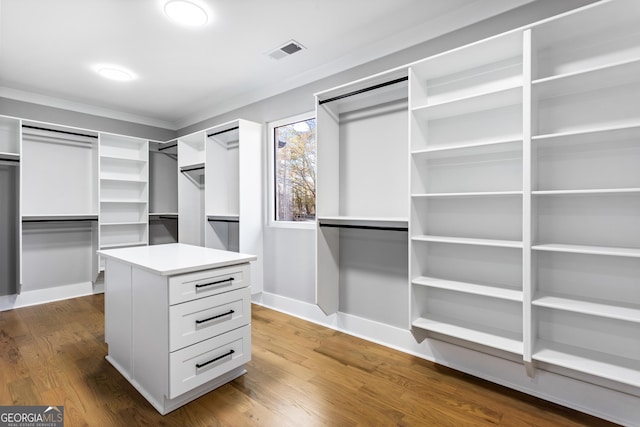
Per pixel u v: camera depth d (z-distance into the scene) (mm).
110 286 2139
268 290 3402
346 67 2709
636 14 1436
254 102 3520
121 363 2031
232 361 1886
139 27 2205
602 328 1618
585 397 1659
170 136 4680
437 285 1919
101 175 3902
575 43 1661
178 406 1686
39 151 3547
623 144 1559
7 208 3371
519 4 1861
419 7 2029
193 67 2865
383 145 2498
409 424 1569
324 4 1987
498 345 1717
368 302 2596
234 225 3744
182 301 1647
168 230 4645
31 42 2393
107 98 3652
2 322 2941
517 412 1662
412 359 2256
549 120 1735
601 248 1523
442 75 2109
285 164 3322
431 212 2199
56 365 2117
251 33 2301
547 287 1756
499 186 1944
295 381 1953
